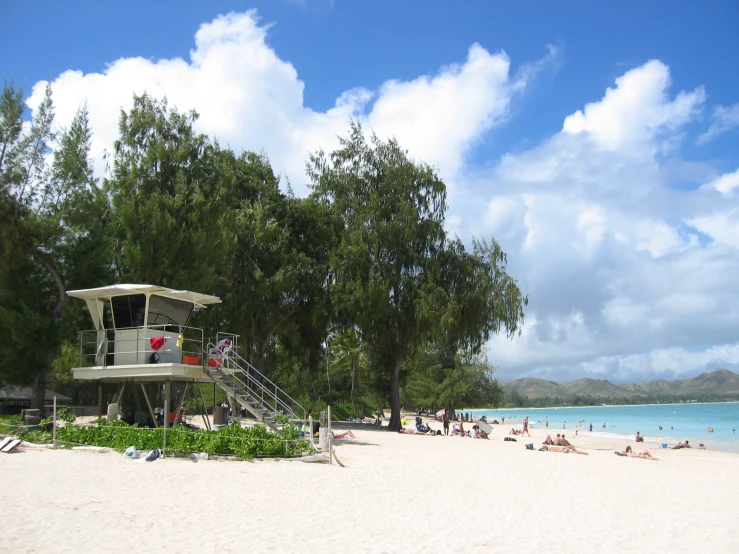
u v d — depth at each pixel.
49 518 10.51
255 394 25.58
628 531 12.62
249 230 38.00
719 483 22.23
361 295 37.28
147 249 26.89
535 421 121.44
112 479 14.64
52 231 24.59
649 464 28.16
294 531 10.81
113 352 24.17
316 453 21.00
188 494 13.49
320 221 41.75
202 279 28.61
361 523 11.82
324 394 83.50
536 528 12.38
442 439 35.97
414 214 40.03
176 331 25.53
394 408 41.94
